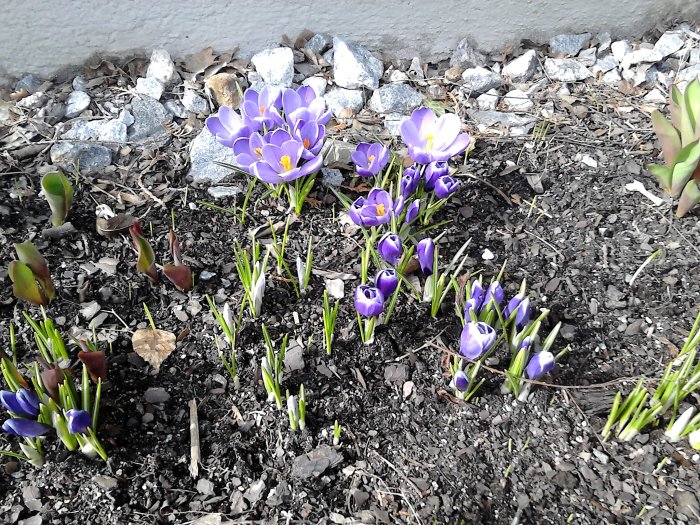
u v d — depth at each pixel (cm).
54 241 49
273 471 39
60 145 56
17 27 60
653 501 38
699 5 71
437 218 53
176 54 65
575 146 60
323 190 55
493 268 50
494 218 54
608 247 52
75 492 37
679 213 53
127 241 50
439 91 66
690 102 50
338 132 60
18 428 36
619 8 69
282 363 43
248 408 41
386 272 42
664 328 46
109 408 41
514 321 43
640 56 68
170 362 43
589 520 38
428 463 40
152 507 37
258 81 64
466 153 59
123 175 55
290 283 48
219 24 64
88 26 61
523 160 59
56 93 62
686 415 39
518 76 67
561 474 39
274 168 48
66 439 38
